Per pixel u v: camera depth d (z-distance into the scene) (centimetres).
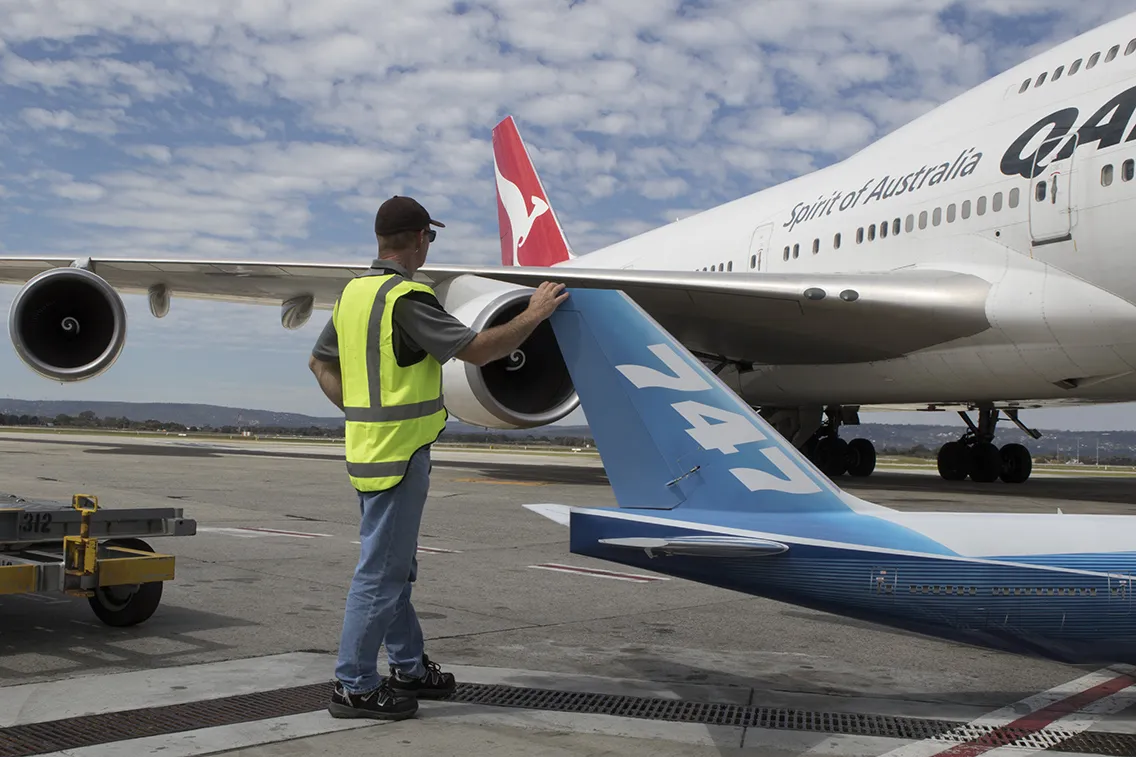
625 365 414
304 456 2750
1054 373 1246
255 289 1547
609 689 433
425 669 409
